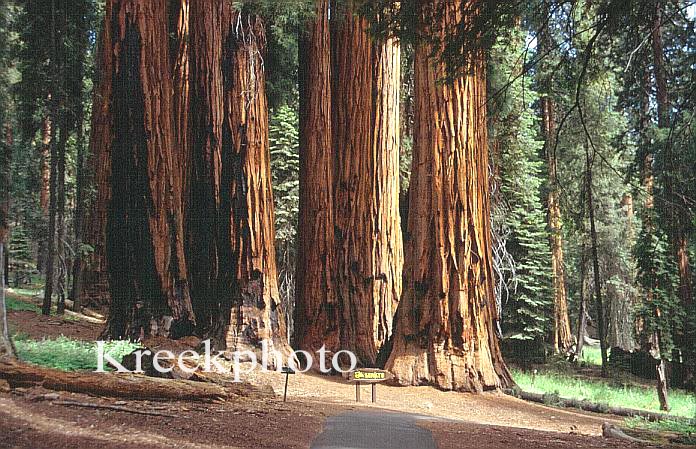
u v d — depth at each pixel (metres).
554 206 32.12
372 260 20.27
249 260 18.17
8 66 21.34
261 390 12.20
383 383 17.23
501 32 13.44
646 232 23.16
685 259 22.95
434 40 11.62
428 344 17.27
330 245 20.56
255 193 18.41
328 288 20.38
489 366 17.25
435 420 11.66
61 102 23.36
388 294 20.28
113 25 17.86
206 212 18.61
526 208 31.05
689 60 12.84
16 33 25.83
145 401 8.72
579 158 27.59
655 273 23.62
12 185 25.00
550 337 34.91
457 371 16.89
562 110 27.44
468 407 15.43
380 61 20.83
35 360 11.36
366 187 20.50
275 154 29.80
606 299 39.88
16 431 6.10
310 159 20.92
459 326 17.17
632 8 11.14
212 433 7.35
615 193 29.91
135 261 17.64
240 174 18.39
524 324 30.64
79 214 23.94
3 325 8.77
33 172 28.56
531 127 34.09
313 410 10.96
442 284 17.27
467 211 17.50
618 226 33.31
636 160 17.78
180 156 19.38
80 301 23.56
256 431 7.90
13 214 27.72
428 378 16.98
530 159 33.00
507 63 22.73
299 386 16.03
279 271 31.38
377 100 20.73
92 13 26.61
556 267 33.22
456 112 17.61
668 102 17.16
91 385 8.35
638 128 18.55
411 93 26.62
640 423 14.19
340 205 20.77
